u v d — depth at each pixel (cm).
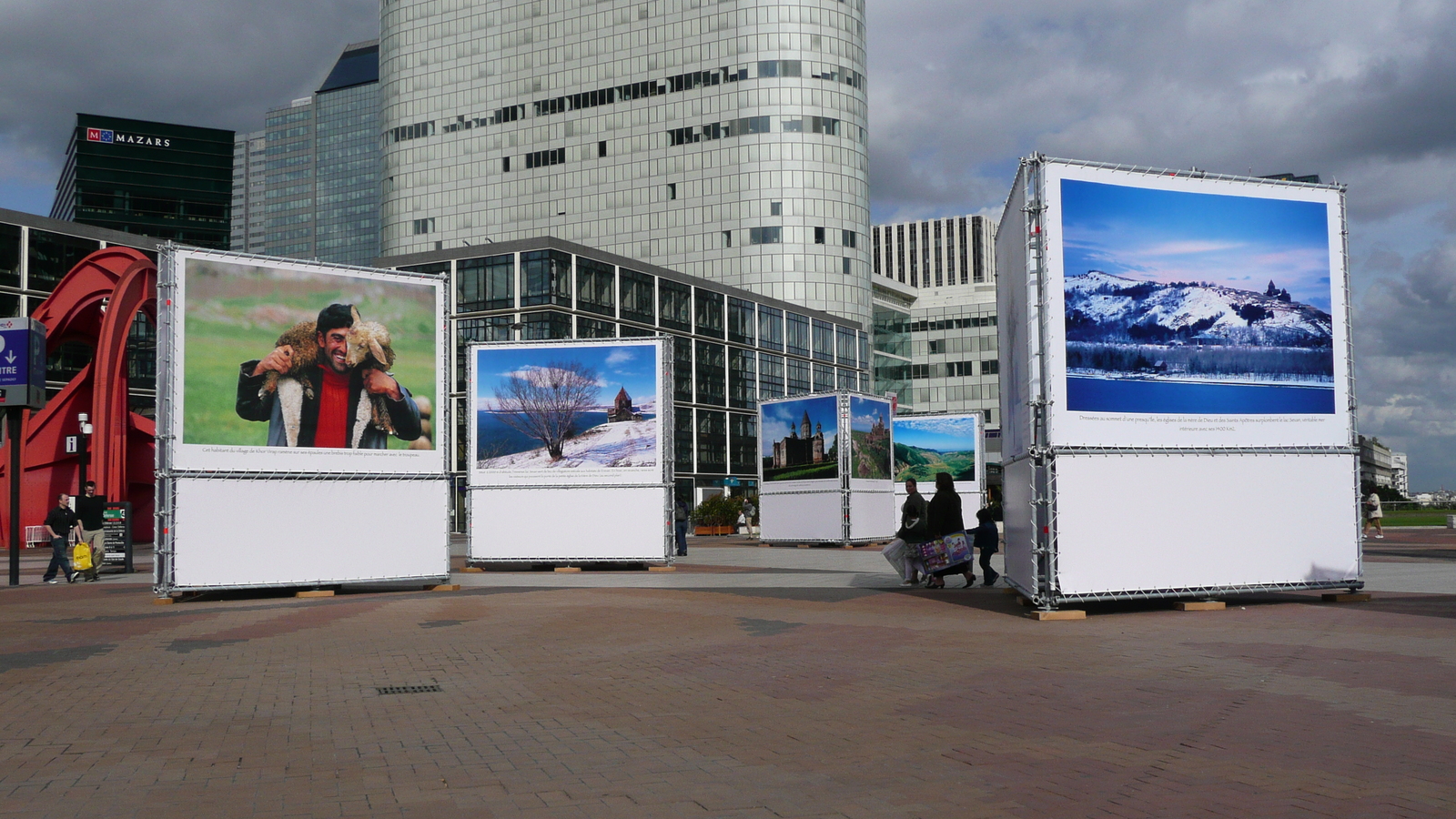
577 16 10612
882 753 658
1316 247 1525
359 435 1956
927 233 19775
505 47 10831
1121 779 584
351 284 1977
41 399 2462
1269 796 544
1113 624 1293
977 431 4216
